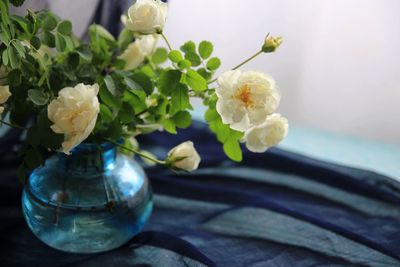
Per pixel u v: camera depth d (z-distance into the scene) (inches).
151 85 21.2
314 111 37.4
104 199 22.5
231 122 19.2
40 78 20.6
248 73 19.2
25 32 20.6
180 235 25.2
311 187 29.2
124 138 23.1
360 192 28.4
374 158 32.4
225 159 31.0
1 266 22.6
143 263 23.0
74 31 30.5
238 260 23.7
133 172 23.9
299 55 36.0
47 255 23.5
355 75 35.9
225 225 26.3
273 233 25.6
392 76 35.4
